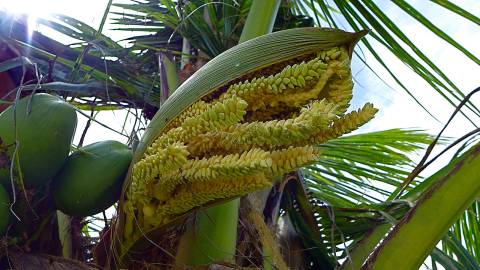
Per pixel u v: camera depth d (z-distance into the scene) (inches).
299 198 84.5
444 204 60.7
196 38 91.4
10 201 58.2
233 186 47.1
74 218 68.7
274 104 45.2
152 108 86.6
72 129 58.6
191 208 52.6
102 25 81.2
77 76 82.7
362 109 42.8
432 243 59.9
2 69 67.6
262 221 67.3
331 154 109.0
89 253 69.2
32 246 61.4
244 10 93.4
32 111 57.6
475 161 61.7
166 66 75.5
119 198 59.3
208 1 94.4
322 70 42.5
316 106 40.6
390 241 60.5
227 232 64.6
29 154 56.7
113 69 89.2
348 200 104.9
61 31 92.0
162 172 47.8
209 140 46.2
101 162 58.7
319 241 82.1
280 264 64.7
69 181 58.4
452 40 85.0
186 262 62.9
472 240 100.3
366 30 42.6
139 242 57.8
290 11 102.8
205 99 49.0
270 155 43.8
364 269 59.9
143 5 104.9
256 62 46.1
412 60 88.3
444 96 86.9
